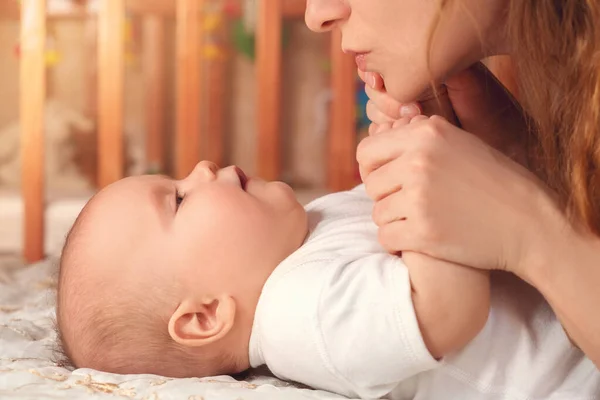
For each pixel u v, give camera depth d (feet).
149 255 3.34
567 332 2.85
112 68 7.72
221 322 3.27
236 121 11.97
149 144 11.45
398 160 2.81
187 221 3.37
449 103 3.51
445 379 2.95
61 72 11.68
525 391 2.93
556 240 2.70
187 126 7.98
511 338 2.96
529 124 3.18
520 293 3.05
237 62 11.86
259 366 3.47
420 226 2.72
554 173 2.78
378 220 2.88
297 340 2.95
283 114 11.91
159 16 11.30
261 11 7.95
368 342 2.81
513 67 3.39
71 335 3.43
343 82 8.24
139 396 2.93
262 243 3.37
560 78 2.68
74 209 8.60
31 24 7.55
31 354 3.67
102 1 7.68
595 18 2.57
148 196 3.47
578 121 2.63
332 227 3.45
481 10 2.88
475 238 2.72
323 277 2.95
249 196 3.45
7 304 4.76
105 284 3.34
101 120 7.75
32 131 7.68
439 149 2.77
